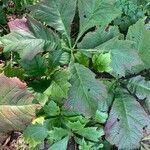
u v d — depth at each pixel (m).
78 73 0.51
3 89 0.41
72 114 0.51
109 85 0.54
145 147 0.54
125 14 0.57
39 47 0.50
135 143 0.51
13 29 0.50
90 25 0.53
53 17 0.52
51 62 0.52
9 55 0.55
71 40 0.56
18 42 0.50
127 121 0.52
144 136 0.55
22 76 0.51
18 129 0.42
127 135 0.51
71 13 0.52
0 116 0.41
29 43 0.50
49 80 0.50
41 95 0.49
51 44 0.51
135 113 0.52
